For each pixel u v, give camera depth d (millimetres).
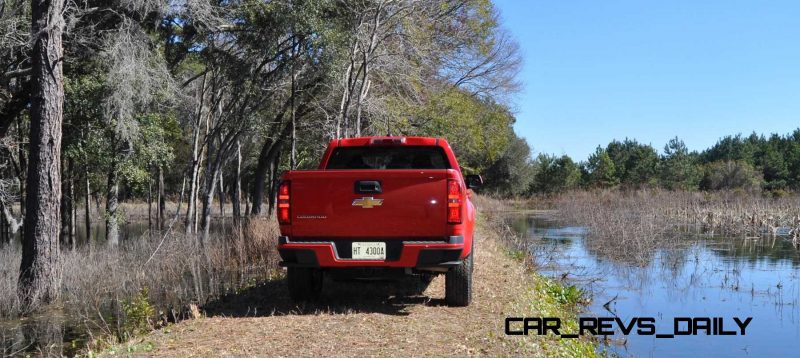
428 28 24391
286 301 7977
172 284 12789
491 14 31219
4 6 15820
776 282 14227
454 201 6801
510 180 68438
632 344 8680
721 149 85000
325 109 21219
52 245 11953
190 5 16781
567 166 74062
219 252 15289
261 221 17016
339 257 6902
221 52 19938
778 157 72562
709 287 13508
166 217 45000
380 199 6840
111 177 21438
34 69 12266
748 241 24141
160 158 20000
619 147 82312
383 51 19422
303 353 5535
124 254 16875
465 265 7469
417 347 5734
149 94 16750
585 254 19250
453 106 26406
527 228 31328
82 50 16844
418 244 6746
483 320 6875
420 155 8273
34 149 12008
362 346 5754
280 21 18141
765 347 8625
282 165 32562
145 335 6602
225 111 22312
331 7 18703
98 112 17172
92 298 11797
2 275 12320
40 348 8203
